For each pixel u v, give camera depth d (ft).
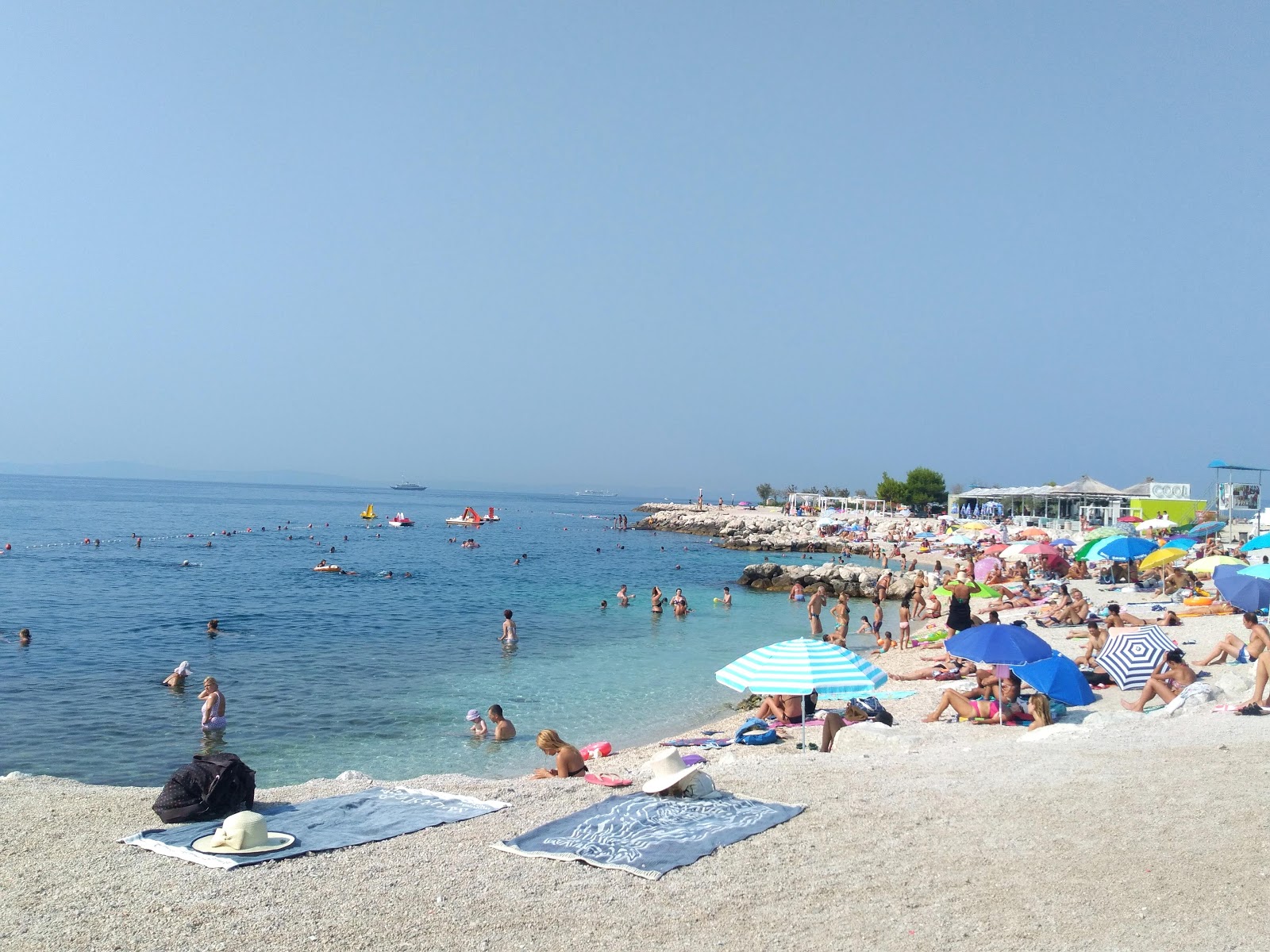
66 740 58.95
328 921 21.33
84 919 21.42
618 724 66.49
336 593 144.56
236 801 29.12
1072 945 19.77
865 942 20.10
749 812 28.66
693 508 488.02
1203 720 41.93
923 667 81.56
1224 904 21.53
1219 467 205.77
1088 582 130.11
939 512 386.32
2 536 257.34
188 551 221.66
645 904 22.15
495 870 24.29
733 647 101.86
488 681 81.15
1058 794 30.27
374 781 34.71
